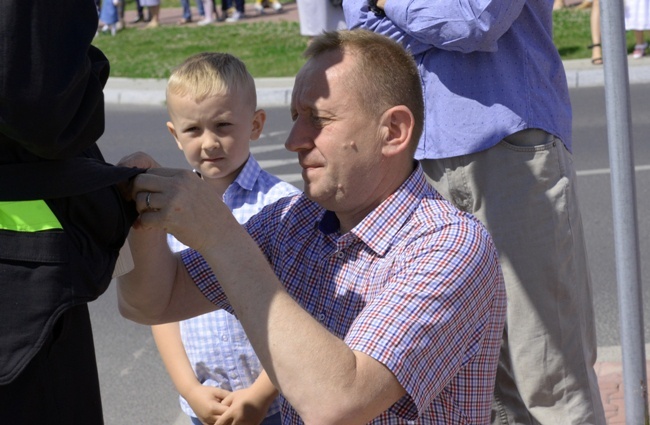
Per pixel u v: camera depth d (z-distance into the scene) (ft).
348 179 6.74
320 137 6.69
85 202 5.64
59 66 5.16
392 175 6.87
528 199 10.46
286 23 53.93
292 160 27.81
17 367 5.26
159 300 7.51
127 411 14.19
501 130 10.35
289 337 5.89
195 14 61.82
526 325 10.64
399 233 6.80
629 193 9.46
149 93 38.78
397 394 6.10
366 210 6.96
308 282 7.07
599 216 21.33
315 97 6.68
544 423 10.75
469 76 10.49
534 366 10.66
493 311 6.79
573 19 47.14
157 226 6.06
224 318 9.34
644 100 33.30
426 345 6.19
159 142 31.91
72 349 5.85
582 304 10.89
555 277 10.57
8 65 5.02
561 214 10.50
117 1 54.24
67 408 5.79
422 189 7.03
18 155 5.45
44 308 5.35
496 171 10.51
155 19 56.59
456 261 6.46
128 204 6.12
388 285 6.49
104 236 5.81
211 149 9.53
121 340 16.40
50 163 5.53
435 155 10.69
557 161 10.53
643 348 9.90
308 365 5.86
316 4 36.55
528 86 10.47
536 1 10.80
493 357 6.84
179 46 48.67
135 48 49.01
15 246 5.35
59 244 5.42
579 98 34.35
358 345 6.09
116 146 31.50
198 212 6.04
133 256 7.32
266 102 37.24
